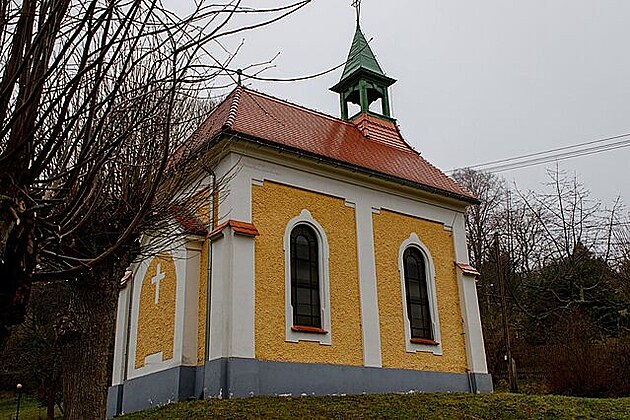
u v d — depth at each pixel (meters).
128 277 18.06
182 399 14.09
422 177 20.16
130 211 8.41
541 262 37.94
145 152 8.51
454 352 18.31
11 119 4.25
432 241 19.38
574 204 34.09
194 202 11.36
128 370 16.81
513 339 30.06
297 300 15.52
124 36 4.55
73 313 8.56
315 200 16.81
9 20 4.28
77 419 8.10
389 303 17.30
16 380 31.14
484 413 12.68
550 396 15.02
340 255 16.73
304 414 11.58
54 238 5.95
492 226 43.34
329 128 20.36
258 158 15.95
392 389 16.23
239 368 13.54
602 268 33.03
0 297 4.89
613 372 21.08
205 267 15.23
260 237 15.19
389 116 23.17
